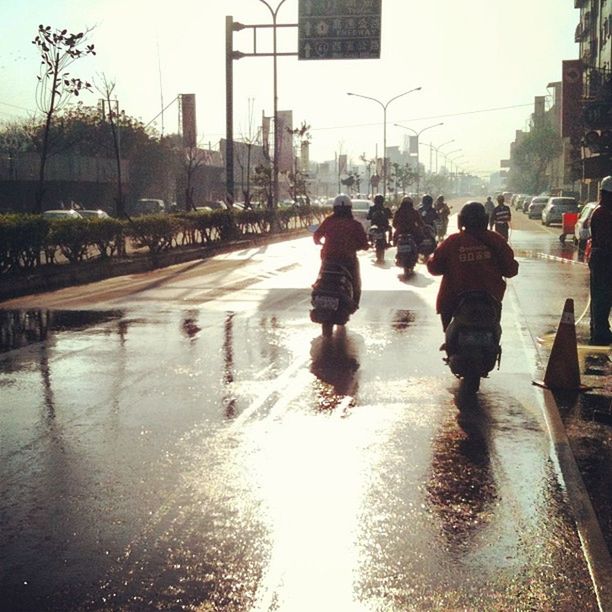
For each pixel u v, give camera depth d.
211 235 33.53
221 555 4.31
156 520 4.80
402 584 3.96
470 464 5.80
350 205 11.76
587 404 7.48
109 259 22.41
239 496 5.18
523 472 5.62
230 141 35.94
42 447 6.27
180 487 5.35
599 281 10.48
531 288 17.36
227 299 15.46
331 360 9.61
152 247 24.83
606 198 10.40
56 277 18.30
